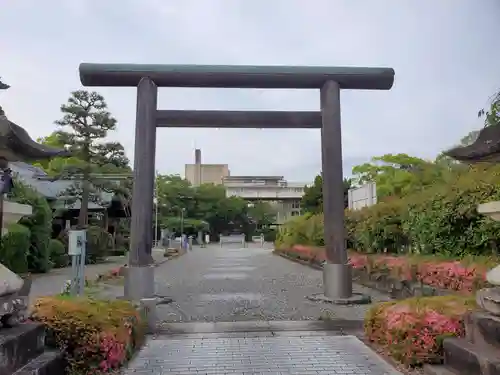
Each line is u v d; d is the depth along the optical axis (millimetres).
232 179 85188
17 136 4328
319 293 10852
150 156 9992
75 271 7871
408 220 10852
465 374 4305
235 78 10172
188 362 5305
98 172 24938
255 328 7121
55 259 19547
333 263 9977
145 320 6652
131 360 5371
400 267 10297
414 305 5480
